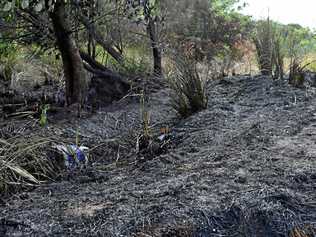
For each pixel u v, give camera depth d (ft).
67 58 18.13
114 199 9.91
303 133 13.34
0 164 11.48
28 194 10.75
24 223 8.98
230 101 17.93
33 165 12.06
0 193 10.84
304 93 18.22
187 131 14.84
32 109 17.78
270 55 21.99
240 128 14.24
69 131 15.10
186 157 12.46
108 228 8.68
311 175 10.32
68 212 9.41
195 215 8.93
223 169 10.96
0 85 21.50
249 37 30.30
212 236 8.55
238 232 8.68
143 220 8.86
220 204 9.21
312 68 24.70
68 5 17.13
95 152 13.67
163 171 11.57
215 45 28.04
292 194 9.51
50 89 21.49
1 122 15.26
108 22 20.40
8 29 18.07
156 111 17.76
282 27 27.73
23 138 13.26
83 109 17.81
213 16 30.32
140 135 14.76
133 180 11.20
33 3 15.17
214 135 13.89
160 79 20.33
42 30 18.33
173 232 8.48
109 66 22.47
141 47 23.68
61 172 12.23
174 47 22.81
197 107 16.84
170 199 9.60
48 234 8.59
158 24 22.93
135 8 18.47
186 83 16.99
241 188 9.82
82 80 18.47
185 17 27.43
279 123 14.42
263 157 11.53
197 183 10.26
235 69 25.49
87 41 21.49
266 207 9.05
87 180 11.59
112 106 18.80
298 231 8.58
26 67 23.15
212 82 21.27
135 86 20.07
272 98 17.76
